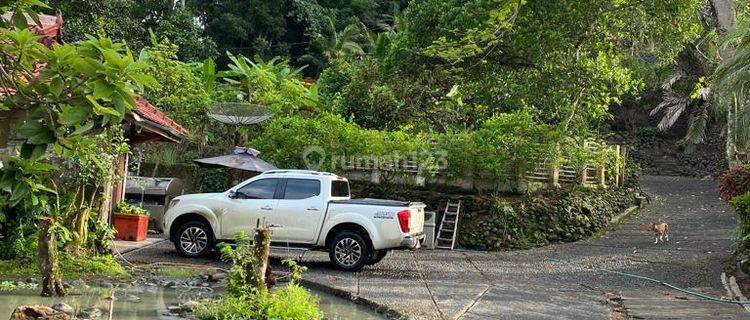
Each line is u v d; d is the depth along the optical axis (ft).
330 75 91.66
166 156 69.05
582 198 65.41
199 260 43.16
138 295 31.22
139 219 49.65
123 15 95.45
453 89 69.67
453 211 60.23
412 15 66.59
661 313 32.40
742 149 69.41
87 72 10.61
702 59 88.94
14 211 34.86
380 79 75.66
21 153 11.08
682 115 123.13
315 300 28.89
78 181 35.94
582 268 47.78
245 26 129.59
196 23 119.55
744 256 48.47
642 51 72.33
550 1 60.18
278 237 43.01
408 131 71.20
